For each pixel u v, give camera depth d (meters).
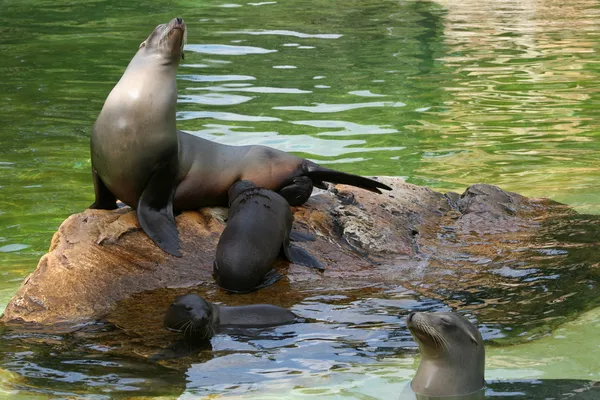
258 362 14.36
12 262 20.62
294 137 31.36
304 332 15.56
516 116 35.31
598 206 24.19
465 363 13.12
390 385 13.39
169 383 13.60
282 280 17.91
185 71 42.19
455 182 26.80
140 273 17.62
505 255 19.69
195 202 20.17
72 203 25.06
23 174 27.61
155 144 18.84
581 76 42.28
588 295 17.36
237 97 37.31
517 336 15.45
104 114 18.95
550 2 66.94
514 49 48.97
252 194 18.80
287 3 65.56
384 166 28.25
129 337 15.41
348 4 65.50
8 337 15.50
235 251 17.42
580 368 13.95
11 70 41.91
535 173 27.86
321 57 45.97
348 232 19.84
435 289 17.70
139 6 62.84
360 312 16.48
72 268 17.38
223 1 66.12
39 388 13.47
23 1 64.75
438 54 47.44
